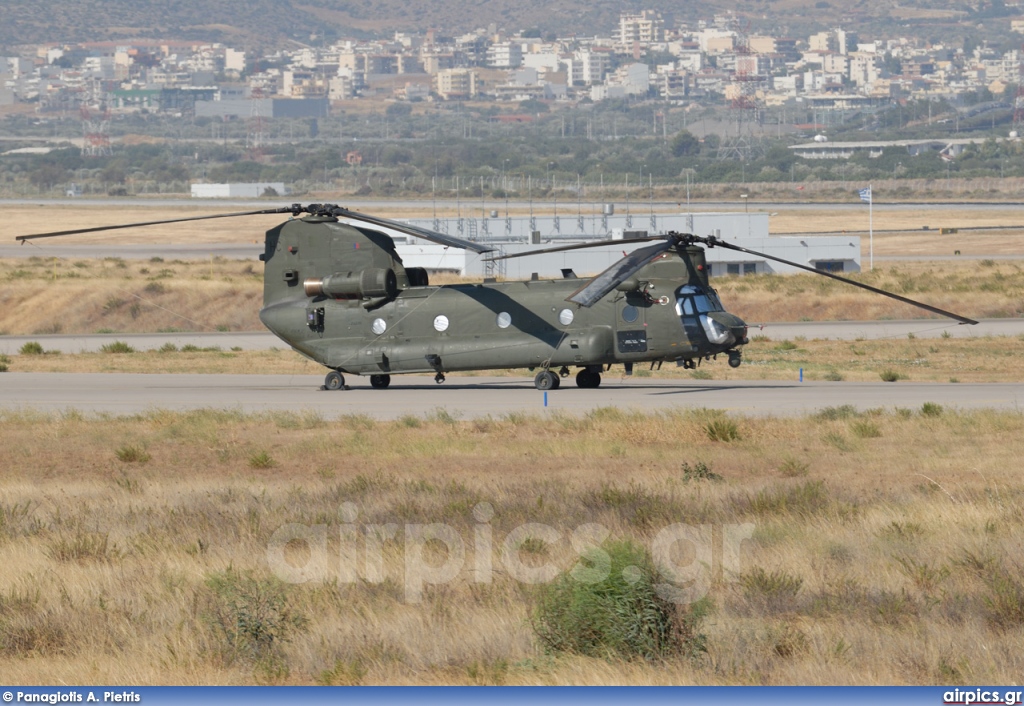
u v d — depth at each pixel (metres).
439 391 135.62
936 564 53.69
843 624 45.84
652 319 127.19
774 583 50.19
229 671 42.19
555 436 97.56
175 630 45.38
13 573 54.59
